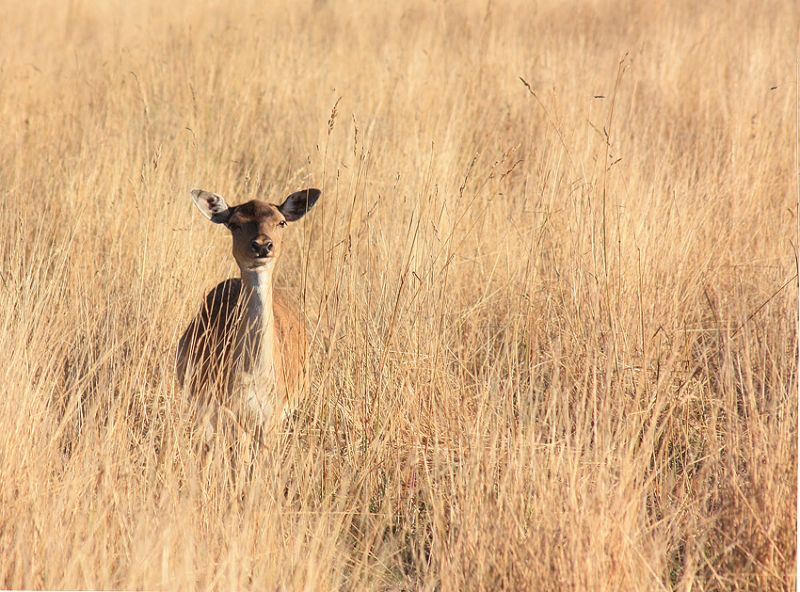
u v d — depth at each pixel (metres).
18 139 19.59
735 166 18.14
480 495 9.93
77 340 13.09
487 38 26.17
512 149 18.92
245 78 23.19
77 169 17.84
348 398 12.62
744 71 22.84
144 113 20.69
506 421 11.62
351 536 10.74
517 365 12.07
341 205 17.03
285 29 27.97
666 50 24.84
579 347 13.09
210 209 12.46
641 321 13.21
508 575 9.25
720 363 13.47
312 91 22.91
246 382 11.76
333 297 13.84
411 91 21.77
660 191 16.09
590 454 10.71
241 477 10.60
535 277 14.54
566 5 31.33
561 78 22.28
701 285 15.01
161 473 10.62
